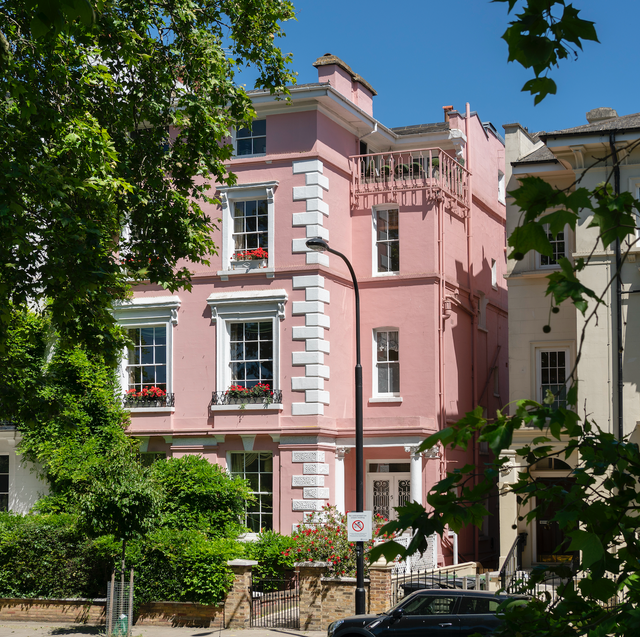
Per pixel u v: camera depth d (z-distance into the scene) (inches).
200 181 1179.9
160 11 799.7
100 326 668.1
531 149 1267.2
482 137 1432.1
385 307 1197.1
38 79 632.4
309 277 1120.8
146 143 782.5
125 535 848.3
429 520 120.6
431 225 1186.6
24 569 945.5
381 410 1182.3
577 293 110.4
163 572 879.1
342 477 1131.9
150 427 1157.7
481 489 124.4
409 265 1192.2
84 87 687.1
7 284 597.9
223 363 1145.4
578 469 127.8
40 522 981.8
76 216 599.5
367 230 1216.2
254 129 1178.0
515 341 1104.2
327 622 821.9
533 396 1087.6
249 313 1141.7
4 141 589.0
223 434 1123.9
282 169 1152.8
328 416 1121.4
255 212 1171.3
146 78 789.9
